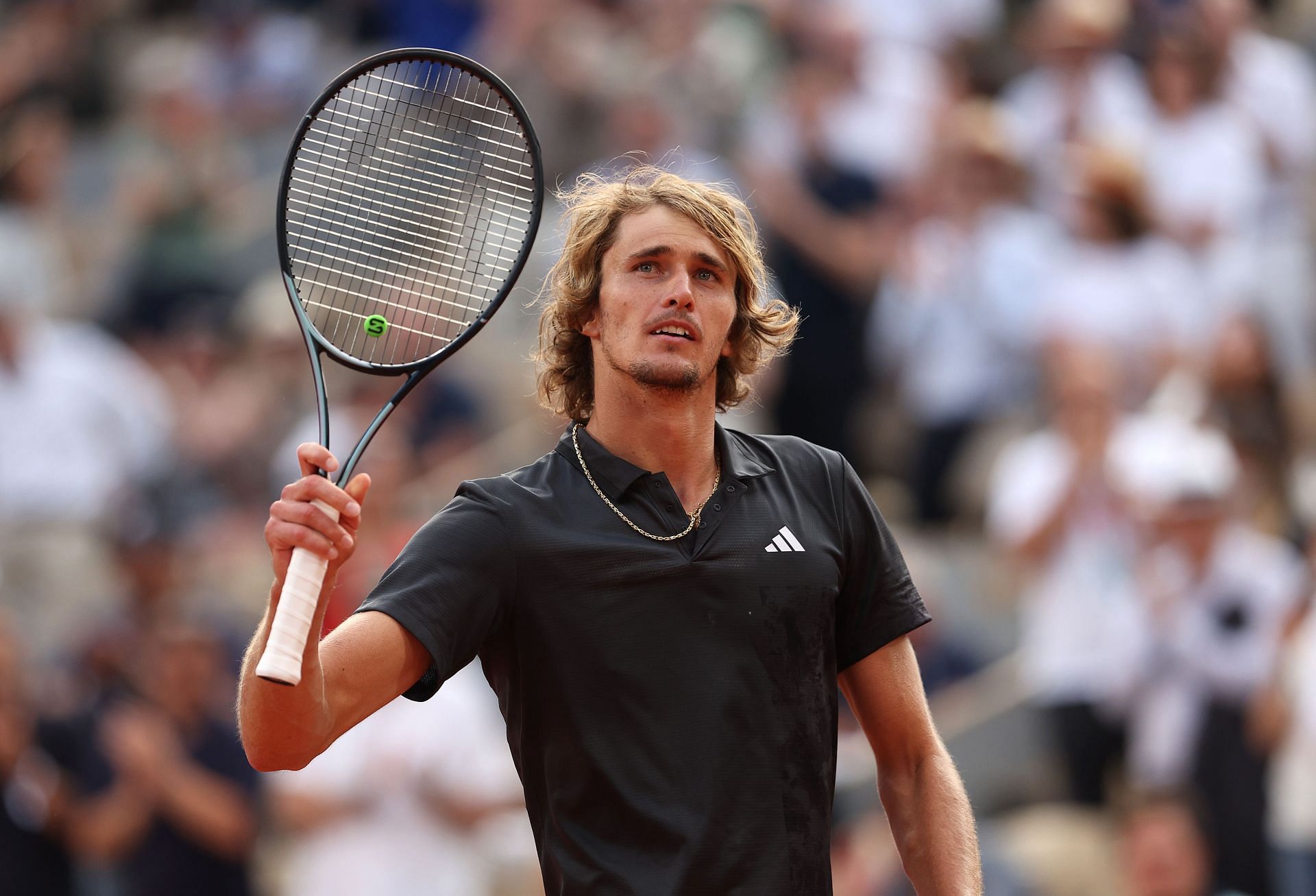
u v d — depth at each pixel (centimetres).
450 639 1109
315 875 2494
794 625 1145
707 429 1189
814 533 1176
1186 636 2662
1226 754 2583
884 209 3747
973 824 1222
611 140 4006
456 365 3859
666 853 1097
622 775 1110
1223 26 3769
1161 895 2466
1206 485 2683
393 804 2503
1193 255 3562
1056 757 2834
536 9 4175
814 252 3684
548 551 1132
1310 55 4428
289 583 1038
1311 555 2602
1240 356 2928
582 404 1259
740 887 1100
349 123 2691
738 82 4156
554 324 1262
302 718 1047
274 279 4222
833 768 1155
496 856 2648
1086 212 3403
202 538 3484
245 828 2695
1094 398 2909
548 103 4097
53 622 3528
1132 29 3953
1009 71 4344
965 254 3556
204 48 5066
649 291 1166
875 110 3875
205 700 2716
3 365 3647
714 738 1112
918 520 3519
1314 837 2447
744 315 1245
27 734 2694
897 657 1234
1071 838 2658
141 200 4441
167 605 2927
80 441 3666
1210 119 3709
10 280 3731
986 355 3497
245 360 3909
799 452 1222
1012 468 3070
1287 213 3731
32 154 4444
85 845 2662
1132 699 2731
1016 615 3111
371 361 1277
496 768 2569
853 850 2566
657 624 1125
